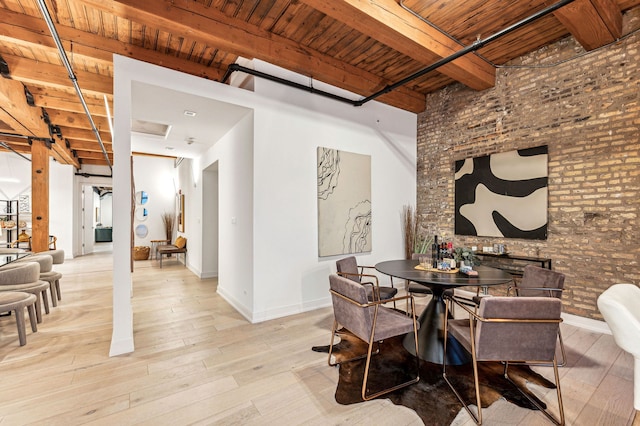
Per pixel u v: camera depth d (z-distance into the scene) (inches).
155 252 350.3
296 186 152.0
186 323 136.6
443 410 76.8
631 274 120.6
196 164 252.5
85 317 143.6
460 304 84.4
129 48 133.2
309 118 157.5
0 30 108.4
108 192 633.6
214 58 146.8
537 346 71.9
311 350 110.0
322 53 151.4
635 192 120.0
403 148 205.3
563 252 139.9
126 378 90.9
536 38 140.2
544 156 146.2
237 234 157.8
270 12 117.7
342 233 168.6
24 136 216.5
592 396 81.7
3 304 107.9
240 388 86.0
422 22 123.0
